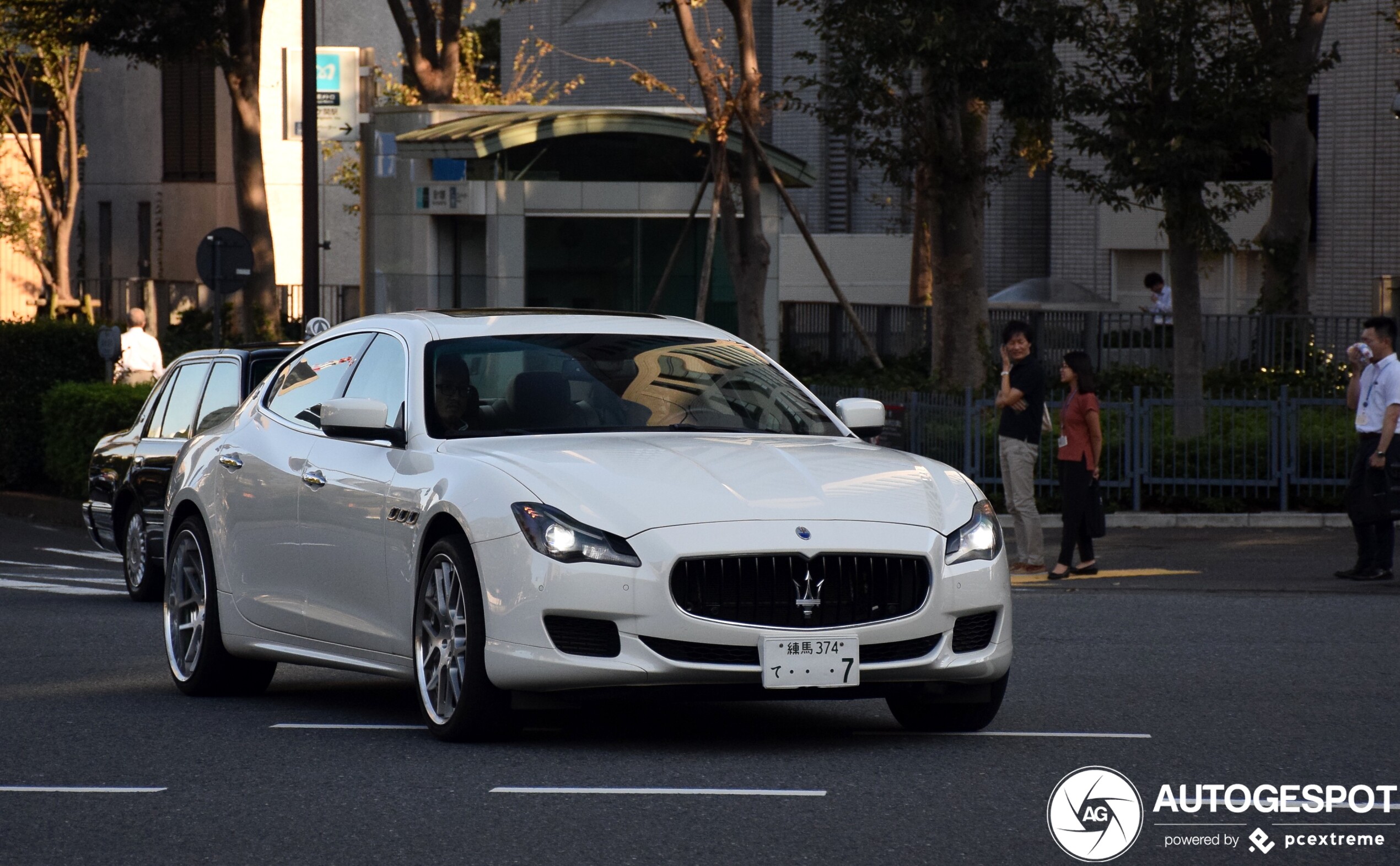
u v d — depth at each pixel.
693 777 6.65
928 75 21.88
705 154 28.81
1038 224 45.84
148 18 28.50
